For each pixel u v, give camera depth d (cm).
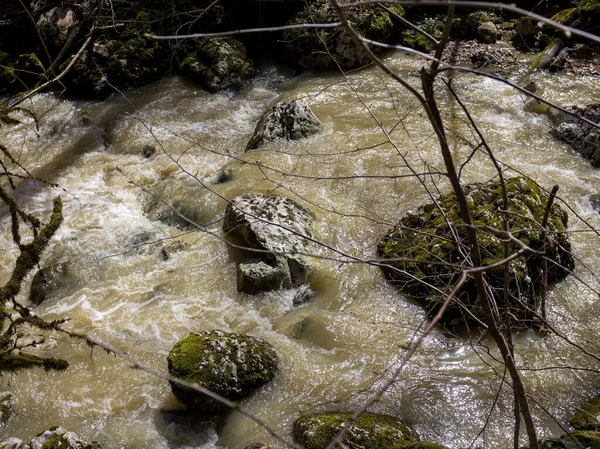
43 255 638
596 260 586
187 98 920
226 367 472
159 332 545
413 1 187
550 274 560
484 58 966
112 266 615
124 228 671
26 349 529
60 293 592
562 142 755
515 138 764
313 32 955
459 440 437
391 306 548
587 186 681
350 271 582
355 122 806
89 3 973
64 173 779
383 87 896
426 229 580
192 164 774
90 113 895
